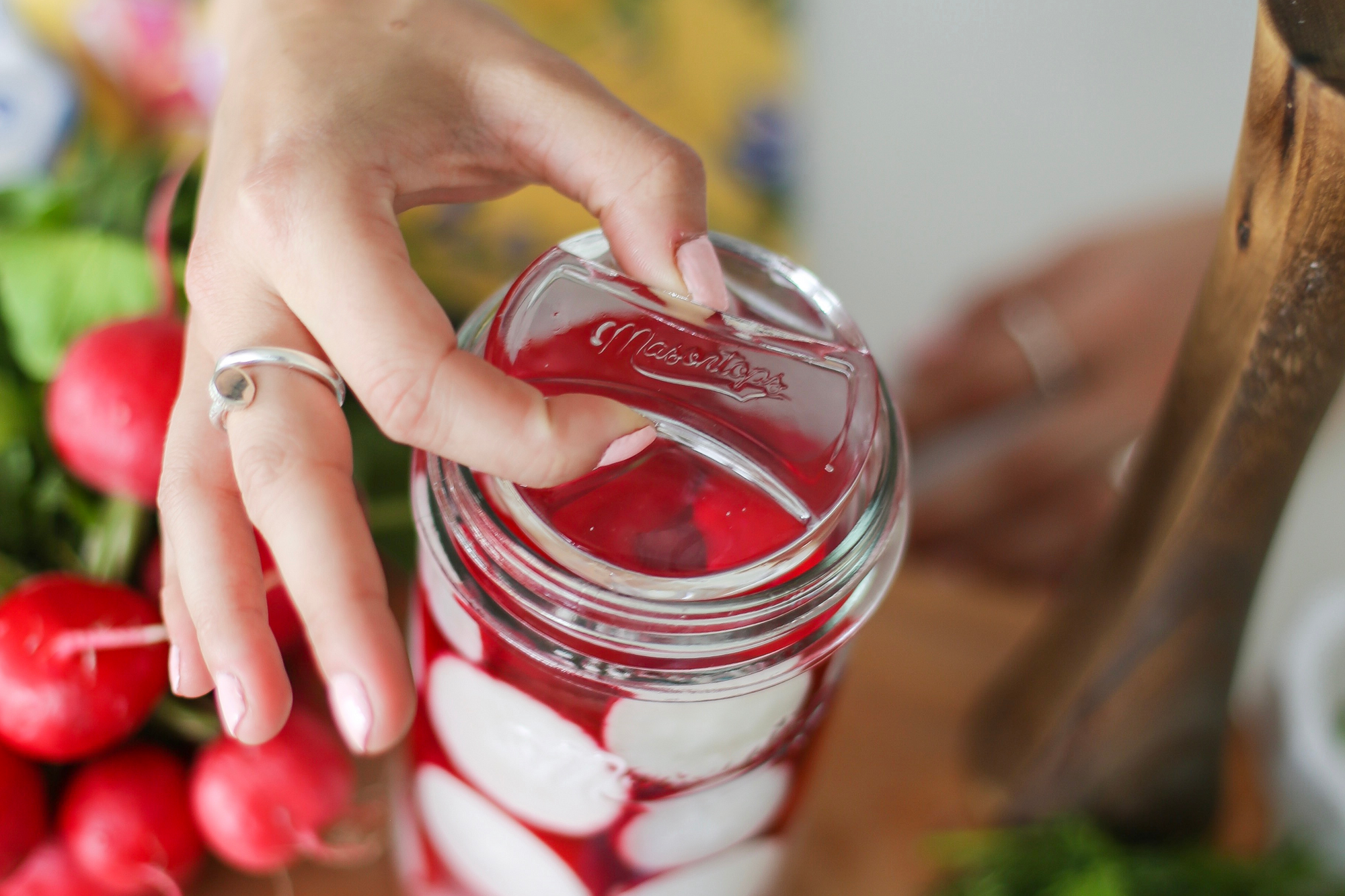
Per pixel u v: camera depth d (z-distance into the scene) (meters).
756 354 0.29
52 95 0.55
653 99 0.66
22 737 0.34
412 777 0.35
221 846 0.36
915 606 0.46
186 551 0.28
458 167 0.30
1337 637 0.43
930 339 0.67
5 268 0.39
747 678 0.28
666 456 0.28
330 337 0.27
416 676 0.33
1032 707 0.40
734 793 0.31
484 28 0.31
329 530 0.27
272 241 0.28
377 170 0.29
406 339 0.27
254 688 0.27
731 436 0.29
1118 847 0.40
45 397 0.40
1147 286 0.60
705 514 0.28
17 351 0.39
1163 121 0.75
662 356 0.29
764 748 0.31
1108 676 0.37
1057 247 0.70
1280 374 0.31
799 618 0.28
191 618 0.28
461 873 0.35
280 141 0.29
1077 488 0.57
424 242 0.58
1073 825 0.39
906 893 0.40
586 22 0.67
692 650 0.28
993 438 0.59
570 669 0.28
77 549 0.39
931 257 0.74
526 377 0.29
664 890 0.33
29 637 0.34
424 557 0.30
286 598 0.35
